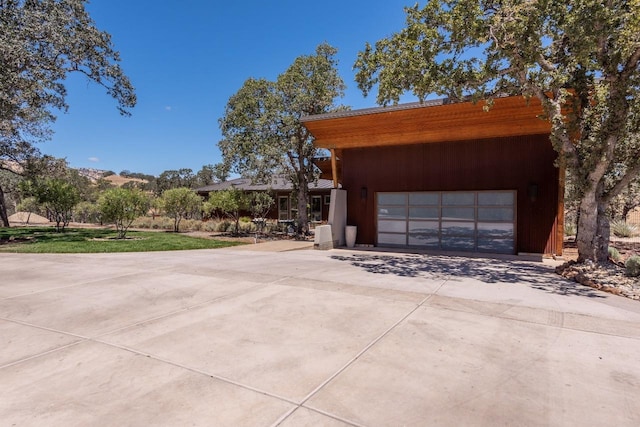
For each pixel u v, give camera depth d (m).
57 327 4.32
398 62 7.95
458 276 7.50
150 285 6.54
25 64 12.53
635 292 5.83
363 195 13.30
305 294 5.88
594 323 4.45
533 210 10.80
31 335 4.05
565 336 4.01
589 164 7.35
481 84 8.05
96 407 2.58
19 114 15.36
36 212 27.98
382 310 4.98
